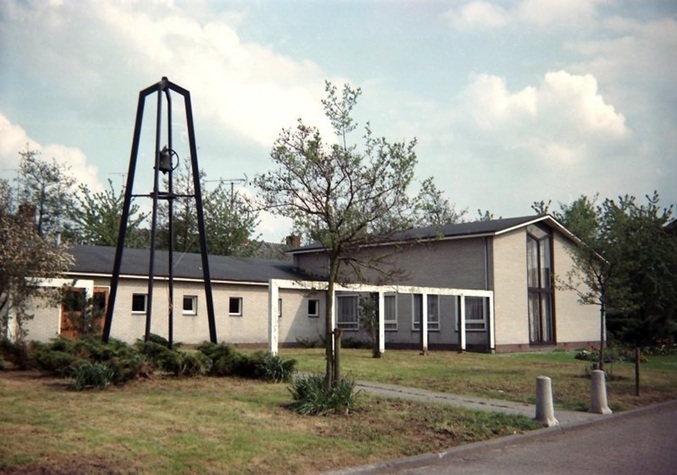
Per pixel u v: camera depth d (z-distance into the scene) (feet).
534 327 106.83
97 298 77.87
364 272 107.86
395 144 40.88
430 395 46.96
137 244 147.13
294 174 40.47
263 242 166.30
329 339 39.17
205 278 57.98
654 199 76.54
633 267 61.16
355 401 38.06
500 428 35.42
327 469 25.98
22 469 23.09
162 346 50.06
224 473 24.27
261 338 102.17
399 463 27.68
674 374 66.23
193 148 58.85
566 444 33.86
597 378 42.73
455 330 101.19
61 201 113.91
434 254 105.09
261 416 34.65
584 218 147.43
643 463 29.27
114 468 23.80
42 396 38.27
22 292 54.90
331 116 41.42
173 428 30.66
